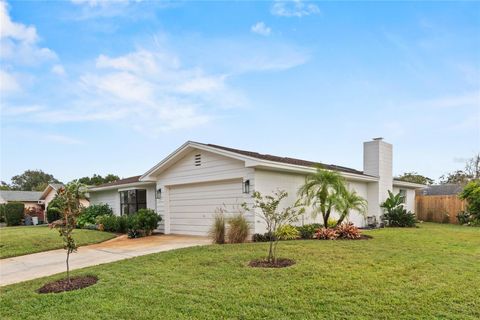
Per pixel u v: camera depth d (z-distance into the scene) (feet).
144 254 30.22
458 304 15.17
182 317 14.53
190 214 46.06
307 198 41.50
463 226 55.98
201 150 43.86
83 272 23.38
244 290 17.69
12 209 97.09
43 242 38.91
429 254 25.85
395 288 17.38
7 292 19.66
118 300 16.94
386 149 59.98
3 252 34.09
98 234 46.91
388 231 43.70
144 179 50.29
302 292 17.04
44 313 15.76
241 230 35.01
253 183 37.24
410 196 71.61
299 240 34.12
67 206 21.47
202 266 23.38
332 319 13.76
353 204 40.34
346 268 21.49
